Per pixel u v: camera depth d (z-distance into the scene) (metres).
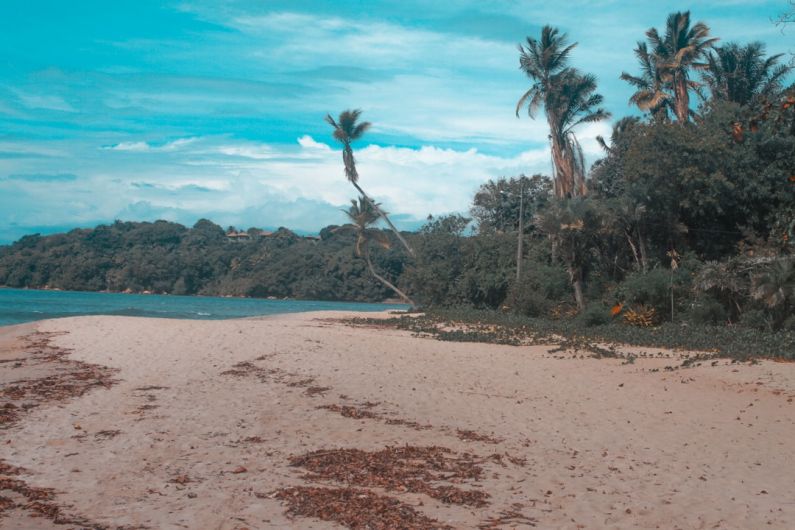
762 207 36.19
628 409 13.92
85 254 130.75
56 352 19.61
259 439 10.36
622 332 27.22
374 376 16.50
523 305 37.69
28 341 22.03
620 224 36.16
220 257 129.25
